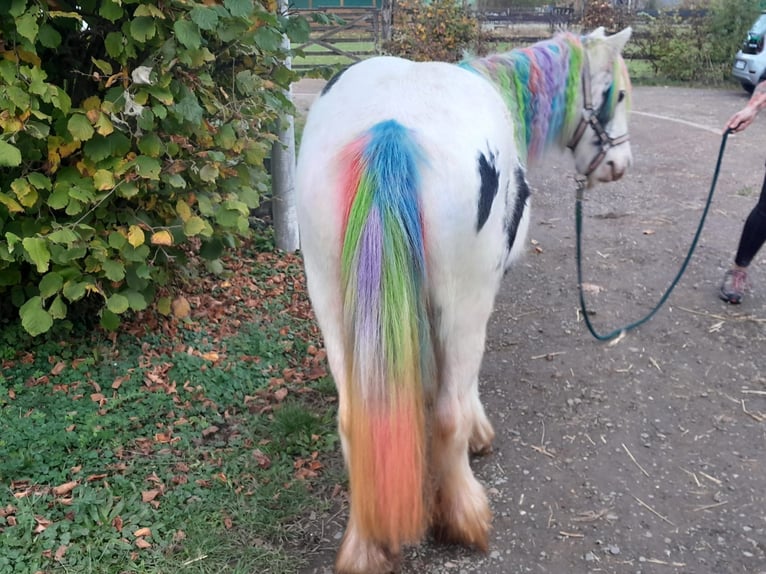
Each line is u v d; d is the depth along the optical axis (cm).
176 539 253
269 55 395
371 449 192
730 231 584
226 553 248
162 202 351
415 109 205
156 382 348
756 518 277
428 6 1187
